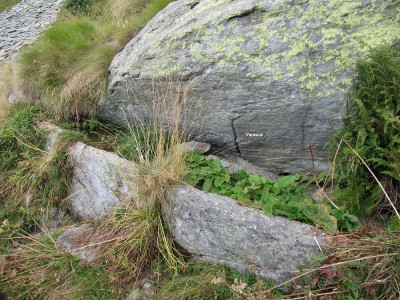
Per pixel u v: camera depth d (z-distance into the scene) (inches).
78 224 104.8
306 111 92.4
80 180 109.3
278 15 94.8
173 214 88.7
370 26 88.5
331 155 91.4
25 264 96.6
